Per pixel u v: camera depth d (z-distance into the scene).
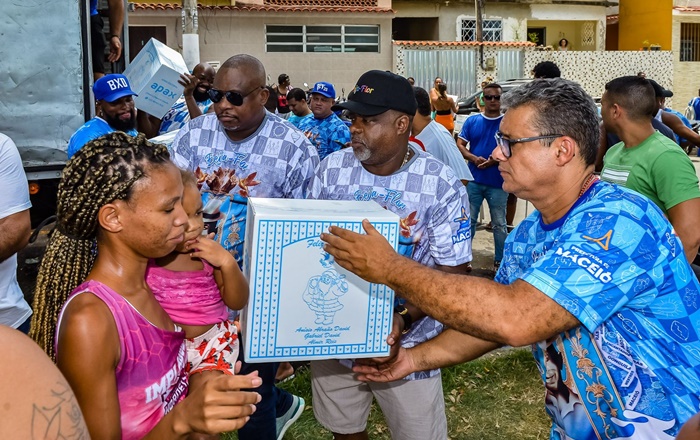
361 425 2.88
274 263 1.94
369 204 2.23
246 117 3.01
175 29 17.36
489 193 6.16
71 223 1.54
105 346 1.46
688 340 1.73
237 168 3.10
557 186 1.83
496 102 6.07
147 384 1.56
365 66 19.39
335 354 2.04
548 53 21.22
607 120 3.54
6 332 0.94
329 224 1.95
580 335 1.78
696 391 1.71
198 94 5.43
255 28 18.36
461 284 1.70
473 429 3.67
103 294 1.50
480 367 4.27
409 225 2.55
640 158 3.41
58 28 4.43
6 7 4.27
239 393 1.41
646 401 1.73
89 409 1.45
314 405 2.93
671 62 22.97
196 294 1.82
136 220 1.52
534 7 22.42
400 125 2.49
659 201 3.36
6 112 4.37
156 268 1.80
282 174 3.11
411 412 2.65
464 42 20.22
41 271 1.69
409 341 2.62
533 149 1.81
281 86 12.60
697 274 3.53
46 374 0.94
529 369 4.29
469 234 2.61
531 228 1.98
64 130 4.53
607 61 22.17
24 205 2.86
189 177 1.85
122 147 1.53
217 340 1.88
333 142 6.45
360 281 2.02
